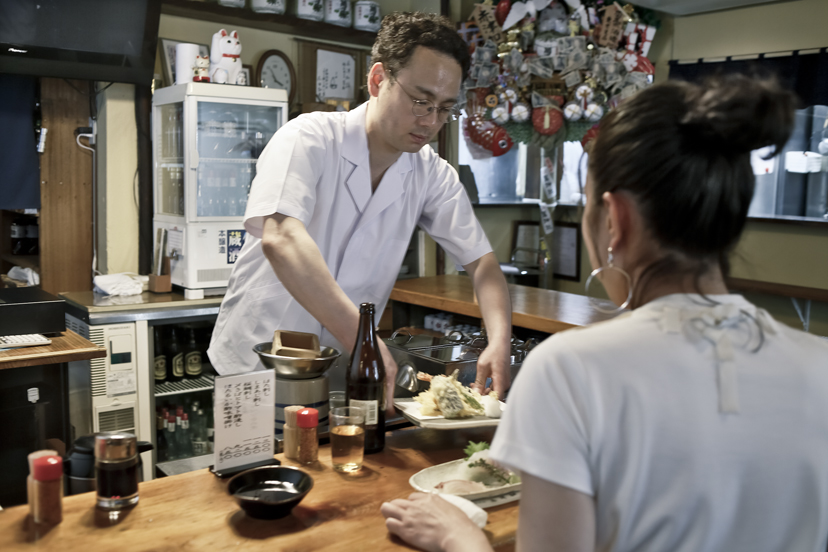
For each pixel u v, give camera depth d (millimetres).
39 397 2672
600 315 2973
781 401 671
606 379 664
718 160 674
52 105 3426
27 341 2516
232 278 2078
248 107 3504
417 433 1500
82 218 3566
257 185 1667
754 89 664
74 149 3508
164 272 3443
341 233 1907
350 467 1259
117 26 3184
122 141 3535
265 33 4027
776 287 4840
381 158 1857
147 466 3191
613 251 737
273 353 1500
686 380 660
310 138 1750
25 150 3361
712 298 712
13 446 2605
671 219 684
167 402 3662
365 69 4500
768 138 665
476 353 1940
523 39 4559
